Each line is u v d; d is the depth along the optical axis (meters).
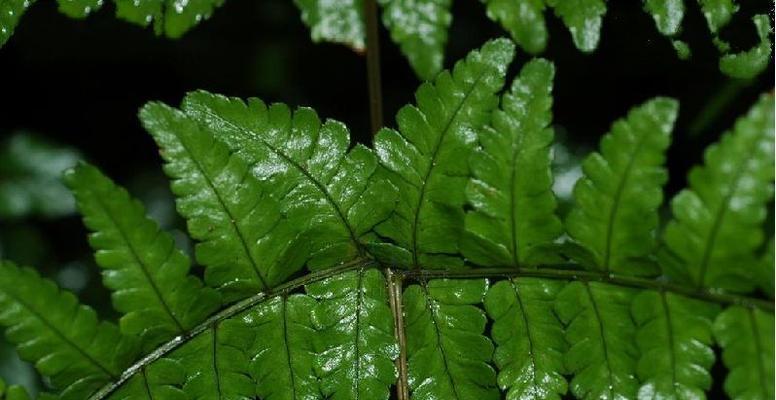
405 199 0.33
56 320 0.32
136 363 0.33
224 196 0.32
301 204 0.33
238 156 0.32
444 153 0.33
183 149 0.32
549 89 0.32
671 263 0.32
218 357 0.33
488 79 0.32
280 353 0.33
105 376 0.33
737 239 0.31
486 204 0.33
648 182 0.32
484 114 0.32
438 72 0.33
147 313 0.33
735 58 0.33
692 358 0.32
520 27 0.32
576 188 0.32
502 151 0.32
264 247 0.33
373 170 0.33
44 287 0.32
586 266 0.32
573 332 0.33
